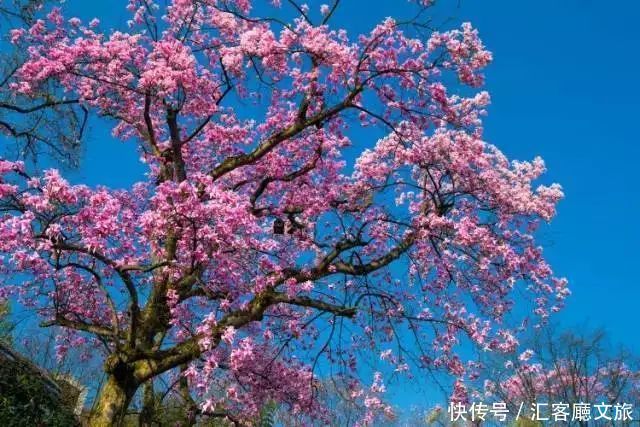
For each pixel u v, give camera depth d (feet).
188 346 36.73
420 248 46.03
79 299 45.11
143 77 38.91
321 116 41.34
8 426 34.45
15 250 29.30
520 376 64.75
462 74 39.81
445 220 41.34
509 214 44.78
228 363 39.63
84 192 30.48
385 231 45.09
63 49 40.75
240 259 36.76
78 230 31.73
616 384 75.36
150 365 37.35
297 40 39.88
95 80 43.29
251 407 47.80
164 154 44.75
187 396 46.75
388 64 40.75
